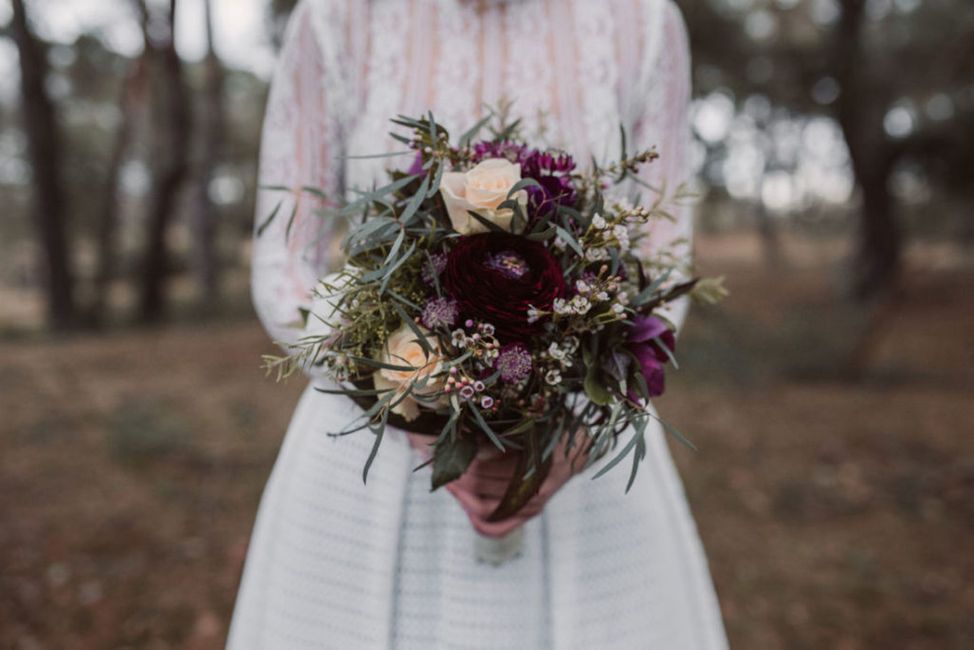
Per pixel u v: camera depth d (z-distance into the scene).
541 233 0.87
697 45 13.73
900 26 15.97
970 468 4.83
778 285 20.12
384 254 0.90
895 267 14.82
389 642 1.14
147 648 2.83
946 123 14.91
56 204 13.40
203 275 17.64
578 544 1.15
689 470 4.88
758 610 3.20
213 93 15.84
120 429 5.10
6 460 4.73
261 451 4.98
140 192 27.55
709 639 1.30
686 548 1.30
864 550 3.78
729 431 5.77
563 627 1.13
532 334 0.87
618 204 0.91
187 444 5.03
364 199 0.90
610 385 0.91
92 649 2.82
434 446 0.98
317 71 1.16
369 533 1.14
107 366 8.35
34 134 13.20
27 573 3.31
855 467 4.96
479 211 0.87
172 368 8.26
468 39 1.13
